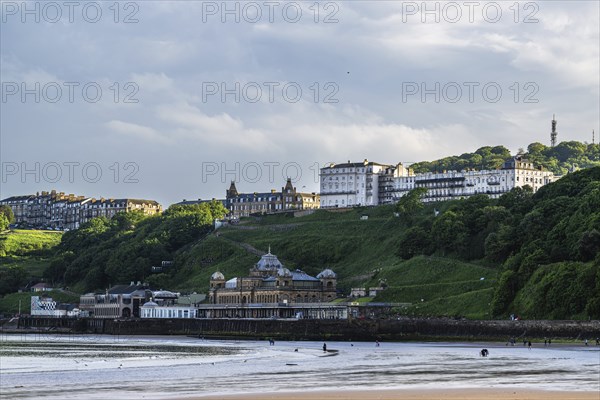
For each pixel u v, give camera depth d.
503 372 160.75
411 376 155.62
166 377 160.00
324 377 156.38
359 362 197.00
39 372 173.88
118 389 137.00
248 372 170.50
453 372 162.75
